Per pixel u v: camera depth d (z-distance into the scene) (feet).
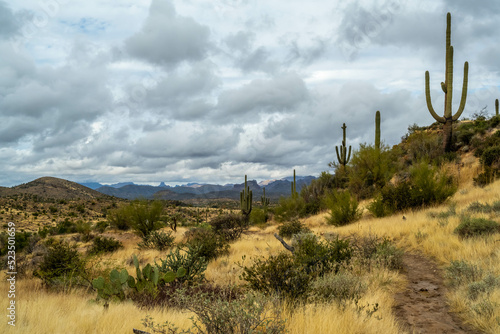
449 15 76.48
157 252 51.90
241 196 98.78
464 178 69.26
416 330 16.14
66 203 320.09
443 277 24.95
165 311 17.95
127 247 64.44
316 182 103.91
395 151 93.20
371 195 79.05
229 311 11.12
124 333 13.19
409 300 21.07
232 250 46.55
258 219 101.30
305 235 37.52
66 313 16.72
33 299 19.94
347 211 63.87
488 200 45.93
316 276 22.86
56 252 33.68
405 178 76.43
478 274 21.58
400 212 59.67
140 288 23.43
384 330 14.83
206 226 84.84
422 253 32.37
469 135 80.18
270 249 43.19
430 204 57.98
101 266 33.73
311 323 13.85
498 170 63.26
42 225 195.62
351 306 17.61
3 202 277.23
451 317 17.85
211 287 23.65
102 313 16.37
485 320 15.92
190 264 28.43
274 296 17.80
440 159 77.77
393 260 28.40
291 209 99.35
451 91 79.00
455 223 37.11
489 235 29.91
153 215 75.31
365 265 27.71
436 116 81.56
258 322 11.19
